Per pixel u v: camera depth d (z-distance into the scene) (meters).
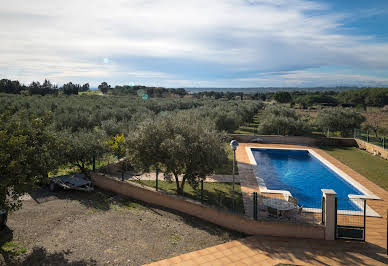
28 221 9.41
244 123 40.25
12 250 7.57
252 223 8.91
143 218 9.99
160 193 11.20
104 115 29.16
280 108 40.53
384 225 9.28
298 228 8.62
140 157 11.33
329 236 8.44
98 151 14.38
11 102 33.56
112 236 8.57
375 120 41.44
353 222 9.49
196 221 9.84
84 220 9.70
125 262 7.14
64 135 13.90
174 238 8.54
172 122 11.94
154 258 7.36
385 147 20.22
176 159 10.30
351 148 23.52
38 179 8.83
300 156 22.41
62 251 7.62
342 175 15.38
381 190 12.89
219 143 11.63
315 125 32.84
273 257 7.43
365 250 7.77
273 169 18.61
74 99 48.44
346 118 30.00
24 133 8.56
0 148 7.27
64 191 12.71
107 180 13.14
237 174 15.27
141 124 12.02
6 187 7.27
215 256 7.48
